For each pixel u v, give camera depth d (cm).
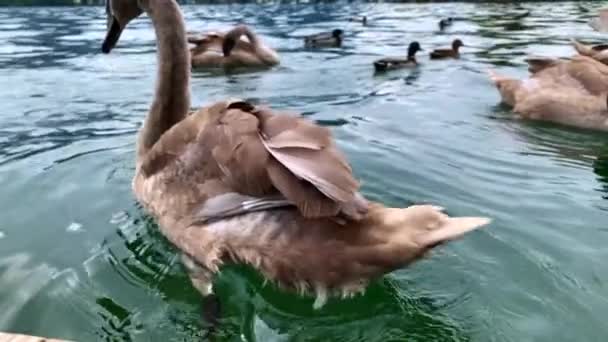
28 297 101
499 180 154
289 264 94
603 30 266
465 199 140
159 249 117
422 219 88
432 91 270
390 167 160
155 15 135
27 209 133
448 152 176
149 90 271
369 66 343
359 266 90
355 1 927
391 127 205
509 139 193
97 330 94
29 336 87
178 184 112
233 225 100
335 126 207
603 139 196
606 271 109
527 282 105
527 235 122
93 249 117
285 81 300
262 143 93
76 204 135
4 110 233
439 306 100
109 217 129
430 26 558
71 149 177
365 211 91
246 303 103
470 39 454
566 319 95
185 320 98
